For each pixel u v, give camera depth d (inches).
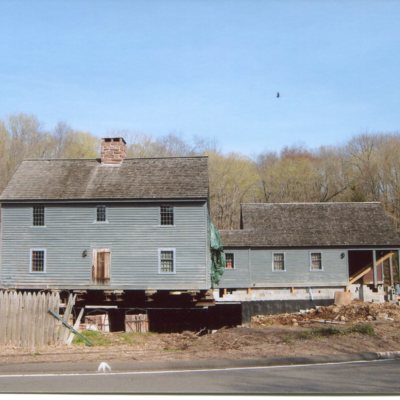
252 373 477.7
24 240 1315.2
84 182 1360.7
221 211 3004.4
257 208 1793.8
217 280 1510.8
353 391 394.6
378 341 649.0
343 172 2979.8
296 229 1706.4
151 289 1261.1
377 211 1749.5
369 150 2903.5
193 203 1283.2
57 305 735.1
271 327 884.6
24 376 473.4
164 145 3144.7
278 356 552.1
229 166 3093.0
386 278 2105.1
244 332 797.9
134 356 586.2
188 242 1272.1
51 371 498.6
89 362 533.6
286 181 3083.2
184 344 760.3
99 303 1306.6
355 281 1758.1
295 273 1656.0
